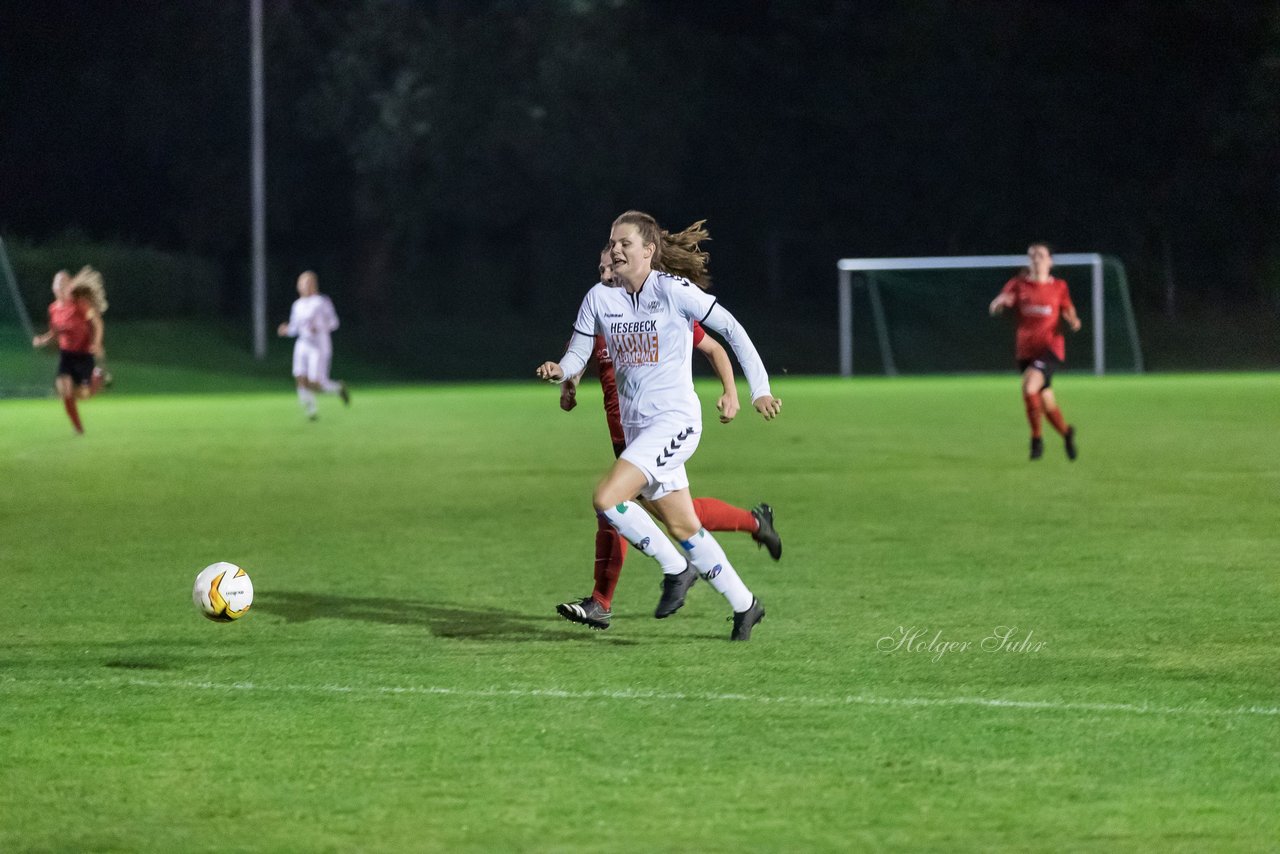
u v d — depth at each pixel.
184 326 154.75
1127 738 18.69
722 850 14.97
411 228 173.88
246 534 38.53
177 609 28.06
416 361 165.50
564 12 169.12
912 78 182.00
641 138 175.62
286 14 164.88
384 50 166.38
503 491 48.12
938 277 176.50
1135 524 38.56
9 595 29.67
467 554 34.94
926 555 33.84
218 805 16.42
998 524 38.84
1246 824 15.61
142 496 47.22
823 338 179.75
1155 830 15.45
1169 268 178.75
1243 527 37.88
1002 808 16.12
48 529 39.66
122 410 96.75
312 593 29.72
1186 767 17.48
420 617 27.09
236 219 171.00
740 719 19.66
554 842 15.21
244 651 24.19
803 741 18.64
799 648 24.02
